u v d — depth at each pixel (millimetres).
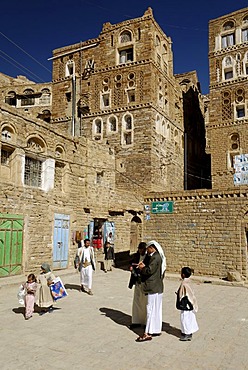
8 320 9273
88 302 11688
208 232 17812
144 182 29797
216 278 17094
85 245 13516
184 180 37438
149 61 31266
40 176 17641
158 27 33562
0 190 14672
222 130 33594
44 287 10070
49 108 37250
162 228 19141
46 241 17375
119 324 9039
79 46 35281
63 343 7555
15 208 15500
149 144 30109
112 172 24172
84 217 20844
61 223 18625
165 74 34500
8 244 15023
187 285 8031
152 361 6625
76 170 20297
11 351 7055
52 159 18141
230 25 35031
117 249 24484
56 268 18000
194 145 42219
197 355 6984
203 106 47688
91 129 33062
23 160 16156
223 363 6602
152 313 7922
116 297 12672
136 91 31500
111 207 23719
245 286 15641
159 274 8094
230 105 33594
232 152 32812
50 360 6617
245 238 16953
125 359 6703
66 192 19297
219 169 33156
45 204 17453
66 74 35625
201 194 18172
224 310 11016
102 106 33219
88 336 8031
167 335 8195
